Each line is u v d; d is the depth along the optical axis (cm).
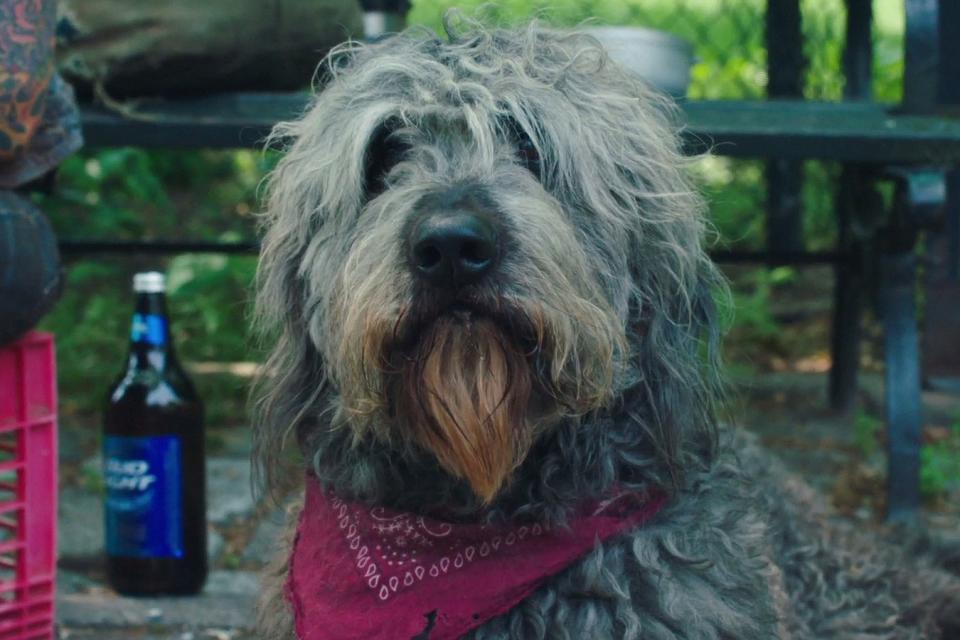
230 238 308
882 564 187
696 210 155
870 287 236
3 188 167
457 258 139
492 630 146
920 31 223
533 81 151
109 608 187
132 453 189
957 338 268
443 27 162
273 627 155
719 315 156
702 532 148
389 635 145
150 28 210
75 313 294
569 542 145
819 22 318
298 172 155
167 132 211
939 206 210
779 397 271
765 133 208
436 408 142
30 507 168
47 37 165
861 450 241
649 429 149
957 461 228
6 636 168
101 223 309
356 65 157
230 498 222
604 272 148
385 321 141
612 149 151
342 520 150
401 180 149
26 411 167
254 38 214
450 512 148
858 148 209
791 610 168
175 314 294
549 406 144
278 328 157
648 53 219
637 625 143
